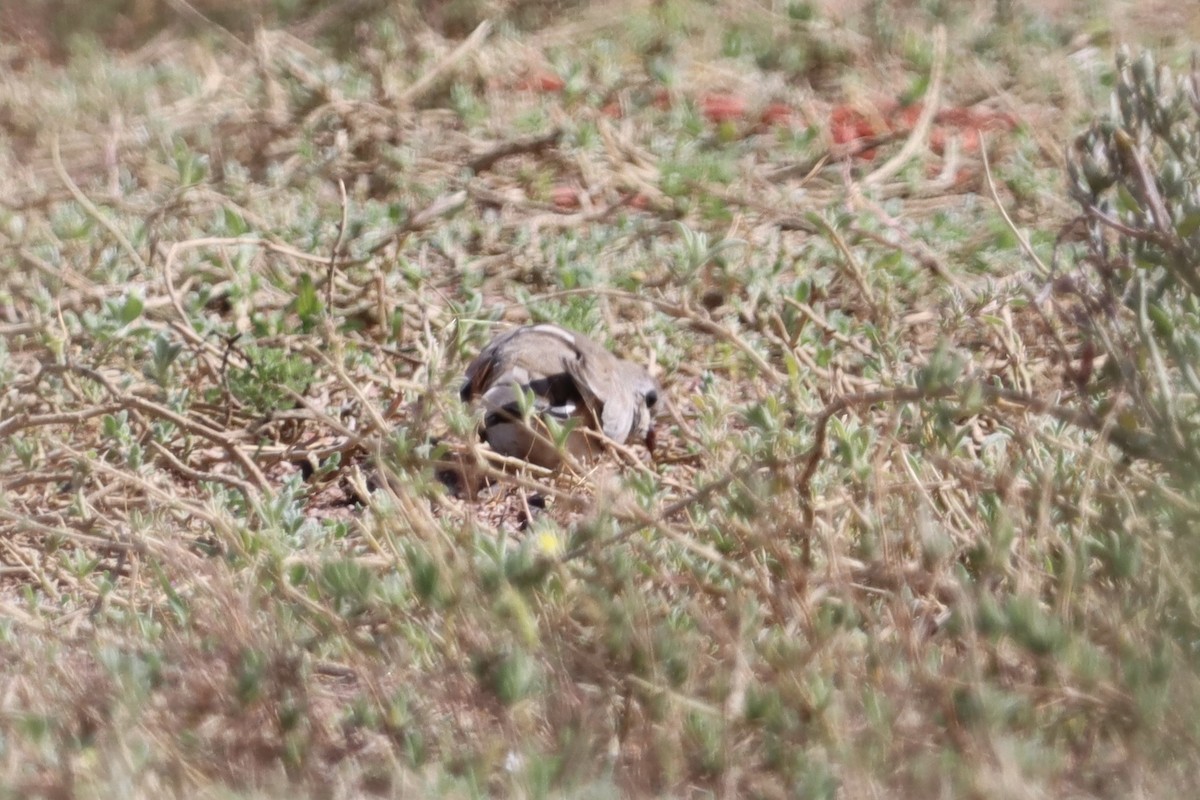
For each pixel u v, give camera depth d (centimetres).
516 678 671
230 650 748
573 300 1433
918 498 824
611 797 622
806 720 684
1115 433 766
